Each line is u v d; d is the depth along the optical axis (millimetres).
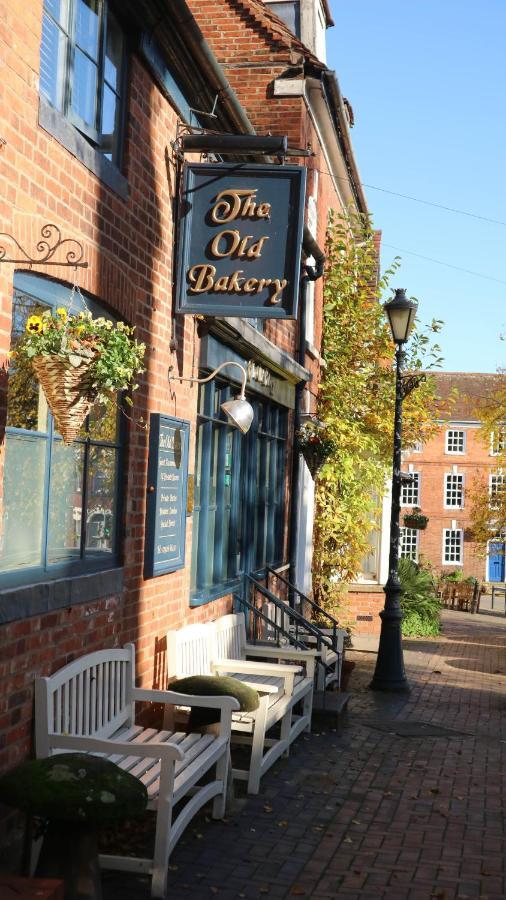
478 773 8117
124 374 4699
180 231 7512
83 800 4035
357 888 5391
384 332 16906
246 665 8047
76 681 5547
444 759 8594
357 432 16156
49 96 5484
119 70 6598
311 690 9258
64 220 5477
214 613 9562
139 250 6820
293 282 7355
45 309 5457
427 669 14898
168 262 7496
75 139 5590
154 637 7461
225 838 6070
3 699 4793
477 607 32156
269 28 13930
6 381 4773
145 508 7172
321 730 9547
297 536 14406
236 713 7348
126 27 6668
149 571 7172
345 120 15312
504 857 6023
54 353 4473
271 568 12586
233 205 7441
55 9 5543
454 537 51719
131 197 6648
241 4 14039
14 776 4168
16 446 5117
